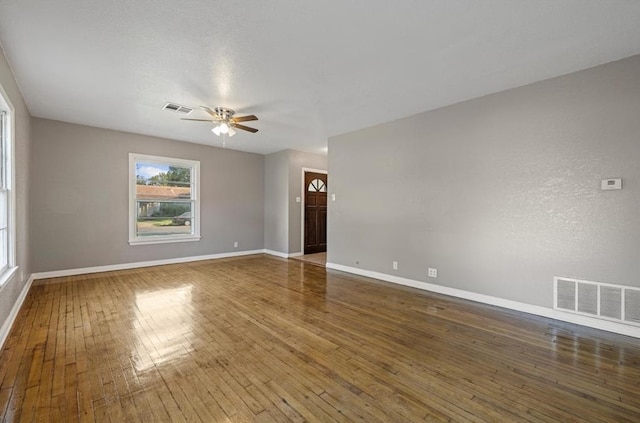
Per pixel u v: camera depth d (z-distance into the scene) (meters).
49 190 4.54
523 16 2.09
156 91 3.41
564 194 2.95
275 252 7.05
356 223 5.05
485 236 3.50
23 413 1.61
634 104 2.59
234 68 2.87
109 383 1.89
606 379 1.96
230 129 4.13
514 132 3.27
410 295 3.83
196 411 1.64
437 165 3.96
